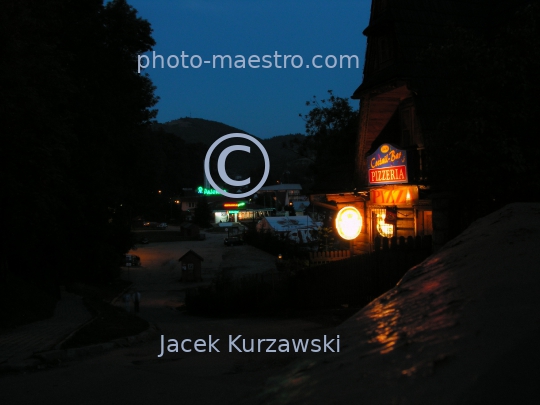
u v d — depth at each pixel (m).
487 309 1.43
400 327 1.62
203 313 23.00
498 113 8.63
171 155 139.12
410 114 15.91
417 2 14.81
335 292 14.65
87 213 32.00
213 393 5.50
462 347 1.23
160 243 79.69
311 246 44.88
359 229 17.05
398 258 11.66
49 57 15.32
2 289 15.75
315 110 29.44
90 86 28.34
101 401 5.29
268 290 20.17
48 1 17.25
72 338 9.48
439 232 10.97
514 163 8.25
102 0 30.30
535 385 1.03
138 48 35.03
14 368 7.09
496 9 15.29
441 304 1.67
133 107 35.47
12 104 12.41
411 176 13.55
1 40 12.52
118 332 11.23
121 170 37.25
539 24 9.41
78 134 25.84
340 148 28.44
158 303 34.19
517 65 8.60
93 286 35.56
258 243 57.34
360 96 16.48
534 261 1.78
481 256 2.08
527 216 2.55
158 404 5.10
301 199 97.19
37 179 14.74
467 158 8.79
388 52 15.31
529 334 1.17
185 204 129.12
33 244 20.31
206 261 56.78
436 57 9.91
